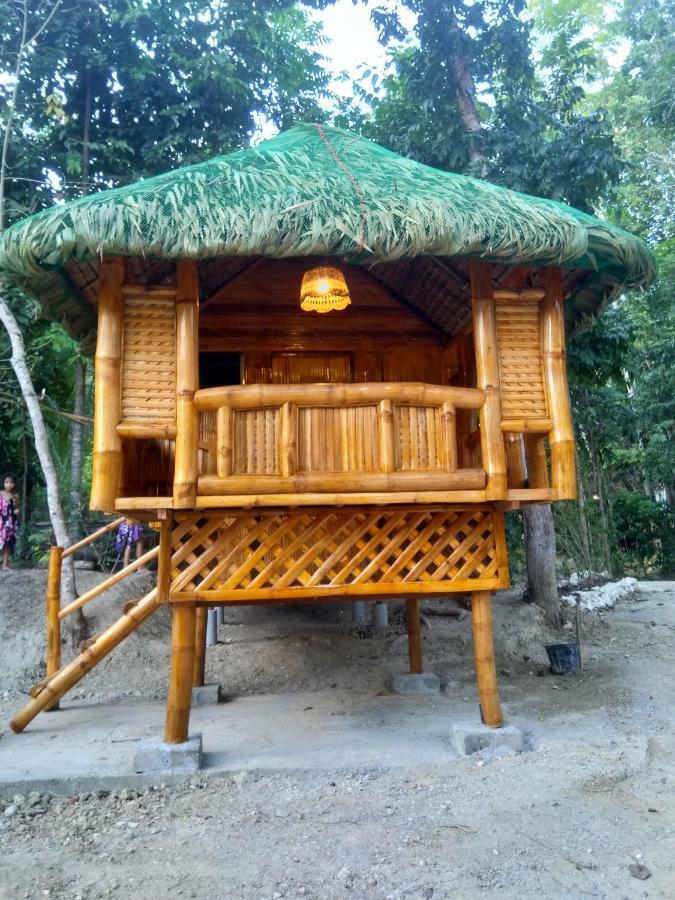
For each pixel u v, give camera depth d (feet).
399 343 21.52
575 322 19.97
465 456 19.04
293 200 13.64
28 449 40.81
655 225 63.31
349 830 11.87
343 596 15.83
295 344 20.90
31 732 18.29
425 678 22.30
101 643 18.07
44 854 11.34
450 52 33.30
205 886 10.20
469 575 16.53
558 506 46.57
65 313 17.99
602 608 36.78
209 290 21.06
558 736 16.65
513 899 9.69
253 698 22.13
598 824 11.78
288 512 15.55
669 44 60.29
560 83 35.45
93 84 38.29
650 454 55.36
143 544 37.09
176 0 37.47
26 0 32.07
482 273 15.92
